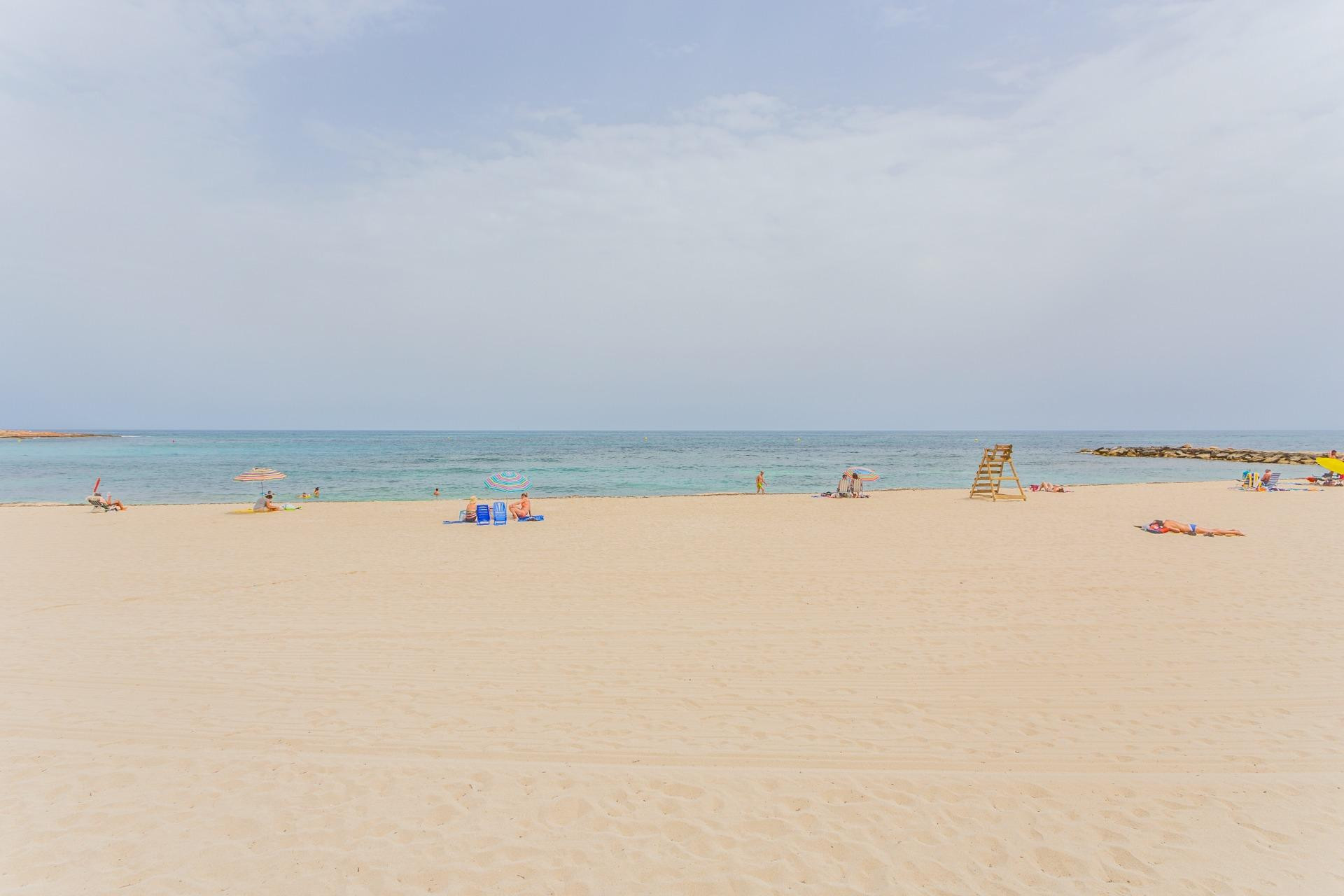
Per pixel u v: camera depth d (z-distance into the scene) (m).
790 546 13.03
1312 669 6.16
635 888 3.26
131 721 5.11
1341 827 3.77
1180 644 6.88
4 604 8.67
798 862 3.46
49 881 3.26
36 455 62.06
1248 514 18.28
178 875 3.32
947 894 3.23
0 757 4.52
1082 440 152.75
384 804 3.97
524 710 5.33
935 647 6.86
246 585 9.73
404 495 29.11
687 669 6.27
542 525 16.70
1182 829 3.76
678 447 93.38
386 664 6.41
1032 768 4.42
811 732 4.95
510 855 3.51
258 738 4.83
